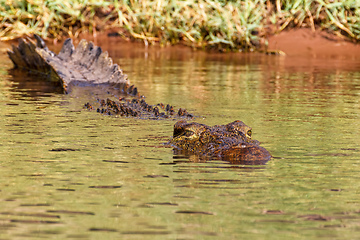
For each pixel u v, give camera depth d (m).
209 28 66.06
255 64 53.28
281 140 20.83
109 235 11.76
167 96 33.16
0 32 67.94
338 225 12.34
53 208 13.31
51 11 68.44
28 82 39.81
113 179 15.66
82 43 46.22
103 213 12.99
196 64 53.03
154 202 13.73
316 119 25.48
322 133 22.23
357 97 32.66
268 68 49.75
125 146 19.84
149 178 15.77
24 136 21.47
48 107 28.69
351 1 65.44
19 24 67.75
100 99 31.56
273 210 13.23
